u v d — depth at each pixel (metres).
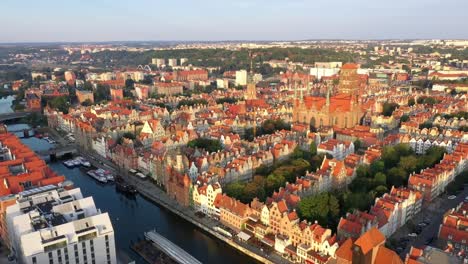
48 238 161.12
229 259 192.38
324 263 168.00
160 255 192.38
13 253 189.75
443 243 177.75
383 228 190.00
